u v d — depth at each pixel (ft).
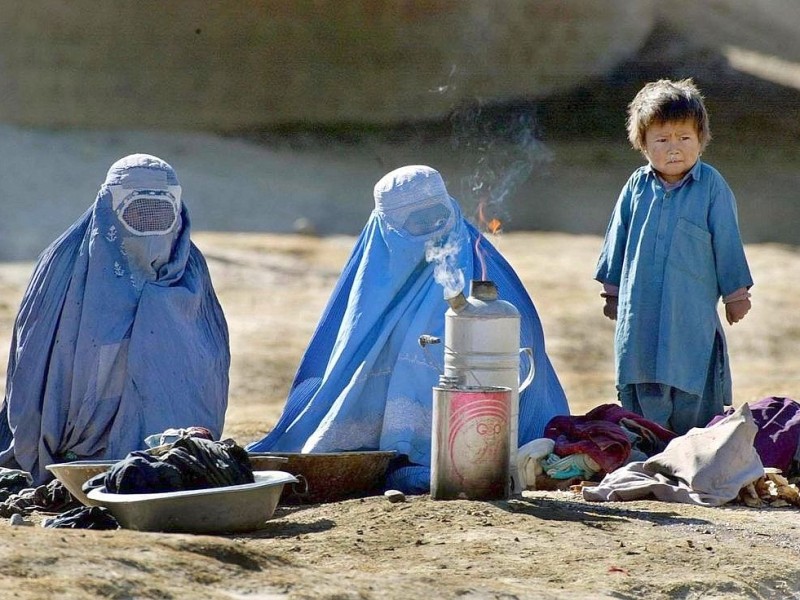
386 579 55.31
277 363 166.71
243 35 371.35
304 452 84.02
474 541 62.80
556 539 63.67
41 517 74.59
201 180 304.71
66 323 86.63
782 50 401.70
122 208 88.02
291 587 52.44
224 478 67.56
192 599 50.06
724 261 87.76
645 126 88.33
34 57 353.31
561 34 384.06
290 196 296.71
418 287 85.51
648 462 78.54
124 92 355.56
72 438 86.69
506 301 79.56
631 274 88.63
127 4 364.38
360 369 84.07
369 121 362.53
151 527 64.85
